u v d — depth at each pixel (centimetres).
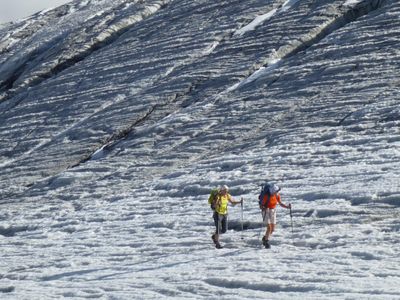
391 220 2912
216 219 2941
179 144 6769
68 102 10331
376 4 9500
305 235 2886
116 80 10506
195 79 8906
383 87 6197
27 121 10119
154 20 13700
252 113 6906
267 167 4819
